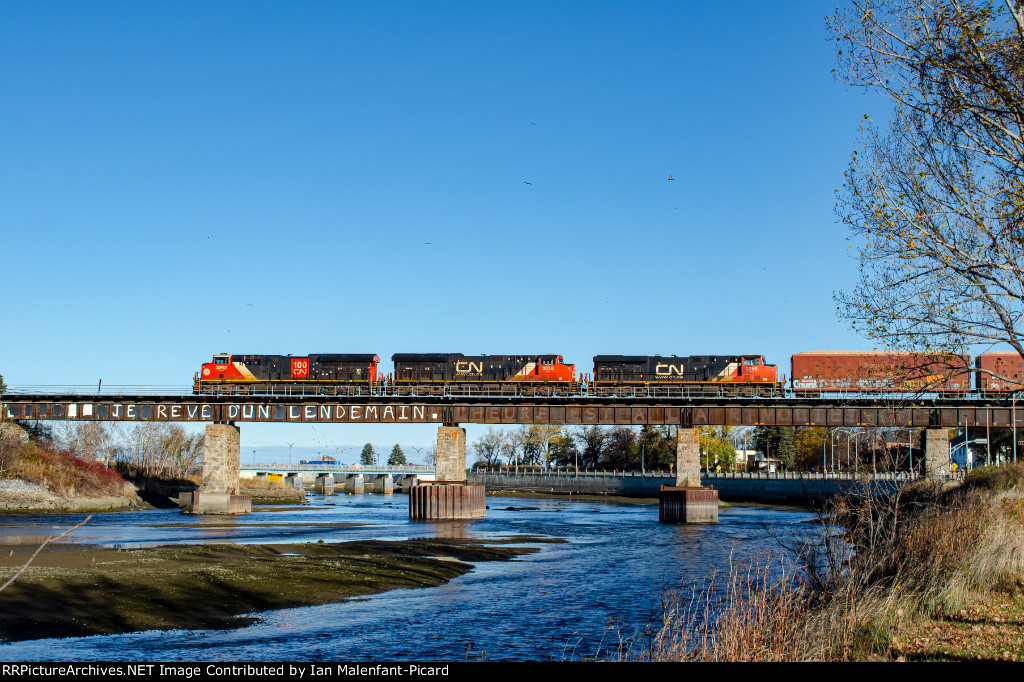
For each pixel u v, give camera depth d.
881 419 86.75
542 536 74.00
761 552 53.34
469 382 105.81
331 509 120.12
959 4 24.31
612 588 41.91
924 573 27.06
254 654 27.19
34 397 98.81
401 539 67.50
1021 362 81.81
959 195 24.84
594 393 104.00
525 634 31.05
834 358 101.94
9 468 101.88
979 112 24.52
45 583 35.19
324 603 36.56
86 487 113.12
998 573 29.14
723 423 93.69
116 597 33.88
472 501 99.69
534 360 108.88
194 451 197.88
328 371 107.19
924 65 25.08
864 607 23.34
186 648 27.58
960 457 112.00
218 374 106.44
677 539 70.69
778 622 22.03
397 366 109.25
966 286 25.16
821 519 28.69
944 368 25.91
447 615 34.66
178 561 43.94
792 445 174.88
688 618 32.91
